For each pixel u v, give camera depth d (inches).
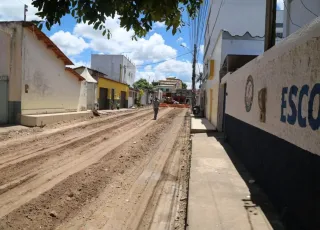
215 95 748.0
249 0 1077.8
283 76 201.9
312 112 151.9
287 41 195.6
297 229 165.6
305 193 156.9
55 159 366.9
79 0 109.6
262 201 219.3
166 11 115.9
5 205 220.1
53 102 812.6
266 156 239.8
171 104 2246.6
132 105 1996.8
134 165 359.9
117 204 233.9
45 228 189.6
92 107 1184.8
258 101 273.9
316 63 149.0
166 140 571.2
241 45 665.0
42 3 109.8
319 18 149.5
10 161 346.6
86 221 202.4
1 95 637.3
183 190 273.6
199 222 180.1
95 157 387.9
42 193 246.4
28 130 581.9
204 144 489.4
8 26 647.1
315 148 146.7
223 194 233.8
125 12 122.5
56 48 769.6
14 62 652.1
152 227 198.4
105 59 2011.6
